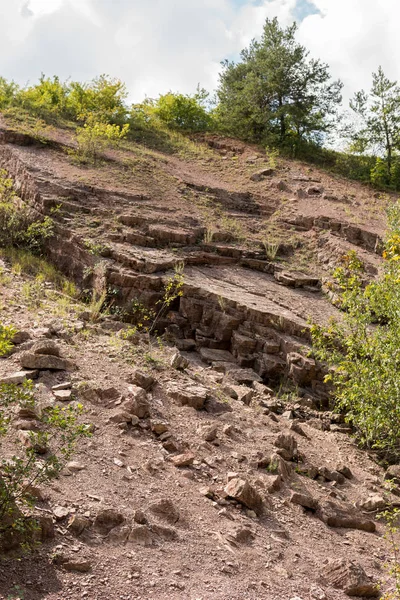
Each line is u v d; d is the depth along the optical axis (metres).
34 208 12.88
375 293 8.52
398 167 23.08
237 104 25.70
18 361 6.63
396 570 4.72
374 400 7.72
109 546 4.12
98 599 3.54
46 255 12.18
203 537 4.69
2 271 10.54
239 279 12.50
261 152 23.05
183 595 3.83
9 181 13.34
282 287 12.77
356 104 24.09
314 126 24.88
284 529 5.31
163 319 10.62
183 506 5.04
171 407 6.90
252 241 14.31
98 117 21.06
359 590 4.58
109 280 10.70
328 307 12.12
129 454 5.56
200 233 13.72
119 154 17.44
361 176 22.61
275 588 4.28
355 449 8.08
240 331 10.55
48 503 4.31
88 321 9.21
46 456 4.89
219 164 20.56
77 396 6.26
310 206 17.47
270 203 17.36
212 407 7.28
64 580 3.62
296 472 6.59
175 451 5.98
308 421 8.66
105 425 5.92
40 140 16.02
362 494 6.66
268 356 10.12
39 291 9.73
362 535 5.77
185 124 25.42
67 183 13.77
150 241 12.43
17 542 3.72
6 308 8.59
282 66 24.55
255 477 5.97
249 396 8.19
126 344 8.34
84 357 7.36
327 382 9.85
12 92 20.23
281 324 10.49
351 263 9.37
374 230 15.84
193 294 10.87
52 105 21.27
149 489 5.10
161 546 4.35
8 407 5.49
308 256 14.64
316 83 25.02
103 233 12.13
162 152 20.67
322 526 5.67
